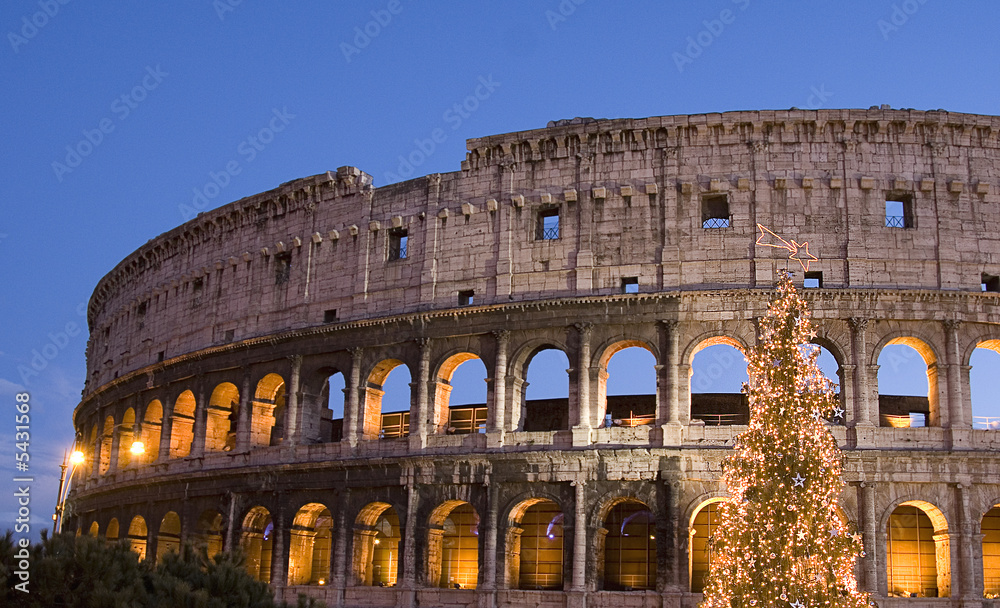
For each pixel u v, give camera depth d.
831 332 74.12
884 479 70.56
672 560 70.62
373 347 85.50
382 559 85.75
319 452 85.94
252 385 92.56
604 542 76.00
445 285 83.38
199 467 94.75
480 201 83.88
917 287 74.19
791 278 75.06
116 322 117.44
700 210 77.62
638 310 76.19
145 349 107.38
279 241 95.12
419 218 86.31
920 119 76.75
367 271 87.75
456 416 88.38
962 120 76.81
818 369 60.31
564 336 78.12
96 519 111.00
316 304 90.25
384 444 82.75
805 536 55.84
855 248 75.19
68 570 28.38
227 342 95.81
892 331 74.06
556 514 79.88
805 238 75.81
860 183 76.25
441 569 82.19
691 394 82.44
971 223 75.81
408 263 85.75
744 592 55.84
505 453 76.19
